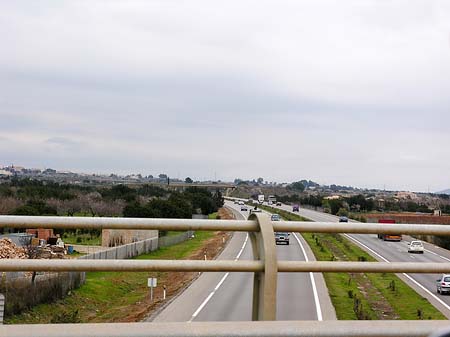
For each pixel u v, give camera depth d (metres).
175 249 46.84
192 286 28.36
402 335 3.31
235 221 3.55
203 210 95.38
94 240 50.06
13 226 3.22
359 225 3.59
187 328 3.16
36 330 3.06
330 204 121.69
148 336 3.09
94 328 3.10
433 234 3.66
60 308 20.84
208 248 48.50
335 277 34.16
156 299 24.58
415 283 34.72
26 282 20.19
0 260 3.22
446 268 3.61
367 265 3.55
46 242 40.16
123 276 30.59
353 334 3.27
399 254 51.66
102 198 70.75
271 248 3.45
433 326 3.37
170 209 60.97
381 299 28.25
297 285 29.69
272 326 3.24
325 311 22.30
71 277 23.61
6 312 18.09
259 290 3.54
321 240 61.25
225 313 20.52
